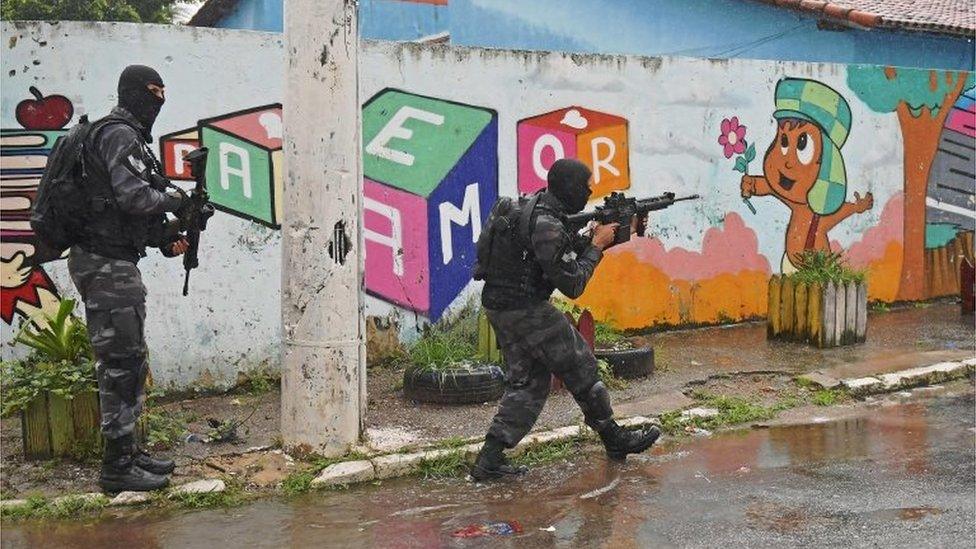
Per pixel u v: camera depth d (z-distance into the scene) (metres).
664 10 14.92
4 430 6.32
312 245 5.62
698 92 9.71
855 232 10.98
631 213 5.60
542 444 6.11
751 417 6.92
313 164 5.56
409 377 7.05
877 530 4.69
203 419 6.62
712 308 9.99
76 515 4.97
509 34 16.58
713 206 9.90
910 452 6.07
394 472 5.64
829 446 6.23
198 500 5.16
